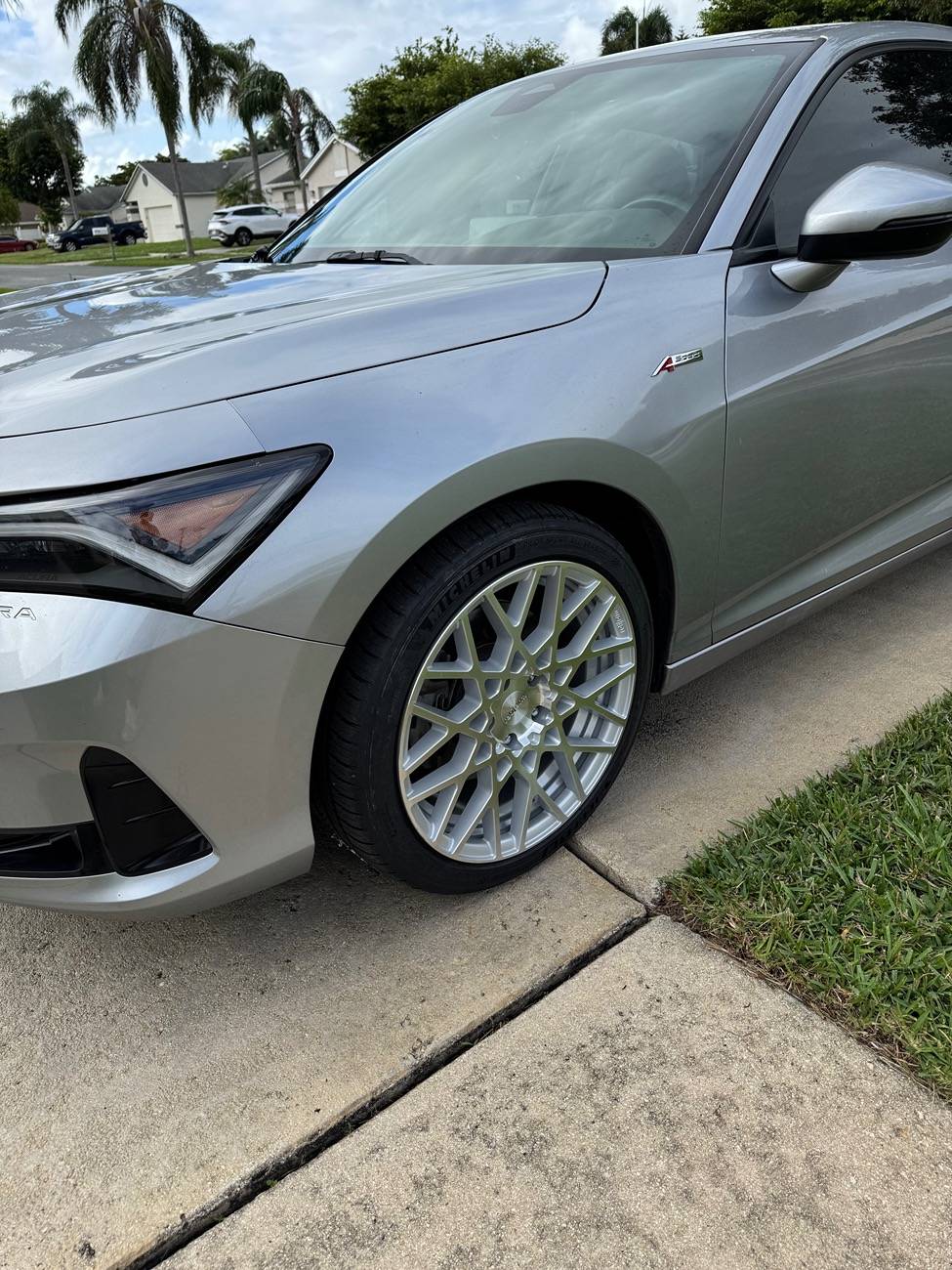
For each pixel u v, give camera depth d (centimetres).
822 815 191
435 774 164
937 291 228
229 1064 151
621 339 167
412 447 141
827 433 205
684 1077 143
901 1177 127
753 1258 119
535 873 189
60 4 2802
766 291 191
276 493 130
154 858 140
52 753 128
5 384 146
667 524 177
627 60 257
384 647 144
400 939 175
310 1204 129
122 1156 138
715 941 167
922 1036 144
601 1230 123
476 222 225
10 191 6856
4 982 171
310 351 144
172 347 150
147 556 124
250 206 3775
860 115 225
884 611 292
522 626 165
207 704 130
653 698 249
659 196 202
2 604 124
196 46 2927
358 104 3791
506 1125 138
